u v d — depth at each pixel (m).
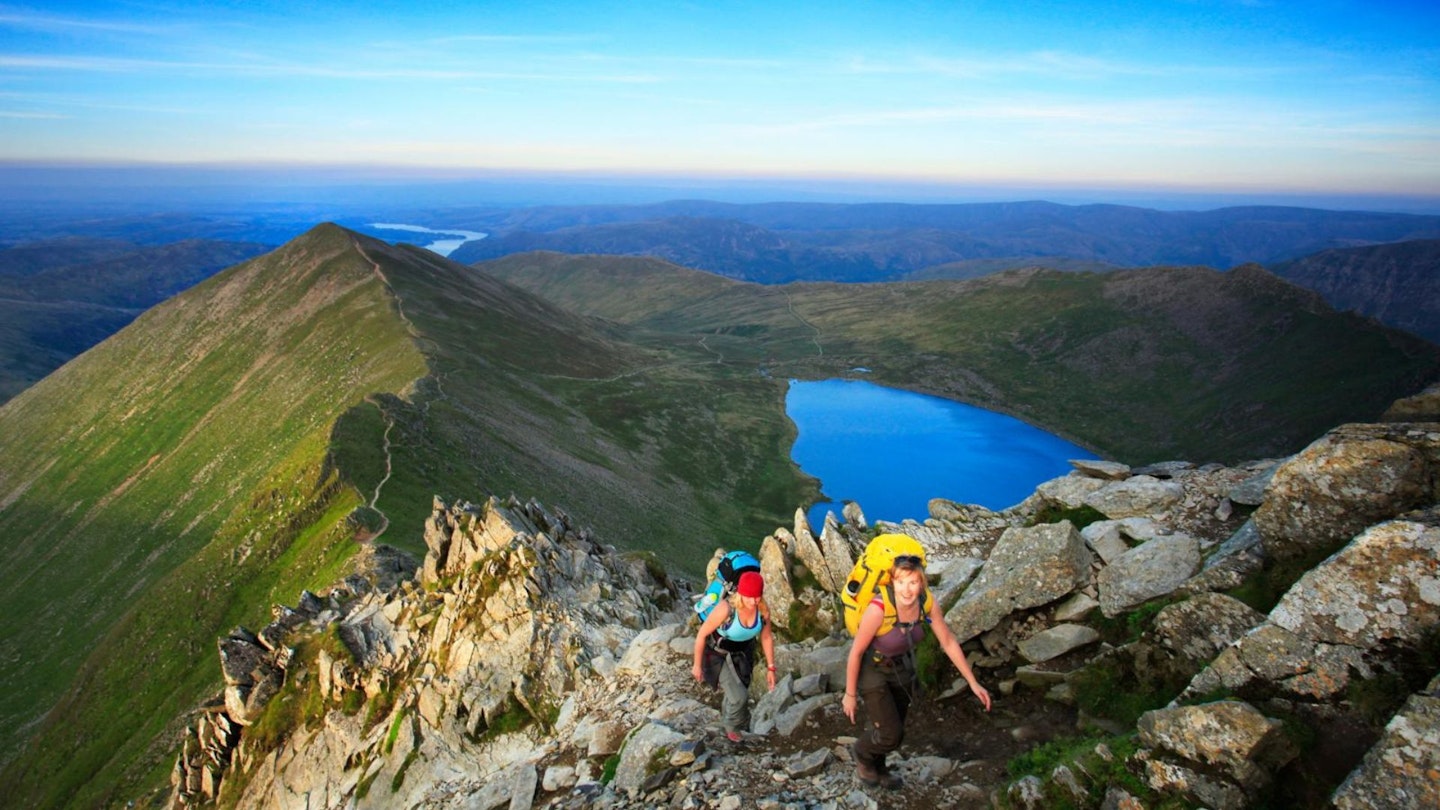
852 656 8.91
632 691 16.02
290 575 76.88
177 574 84.69
